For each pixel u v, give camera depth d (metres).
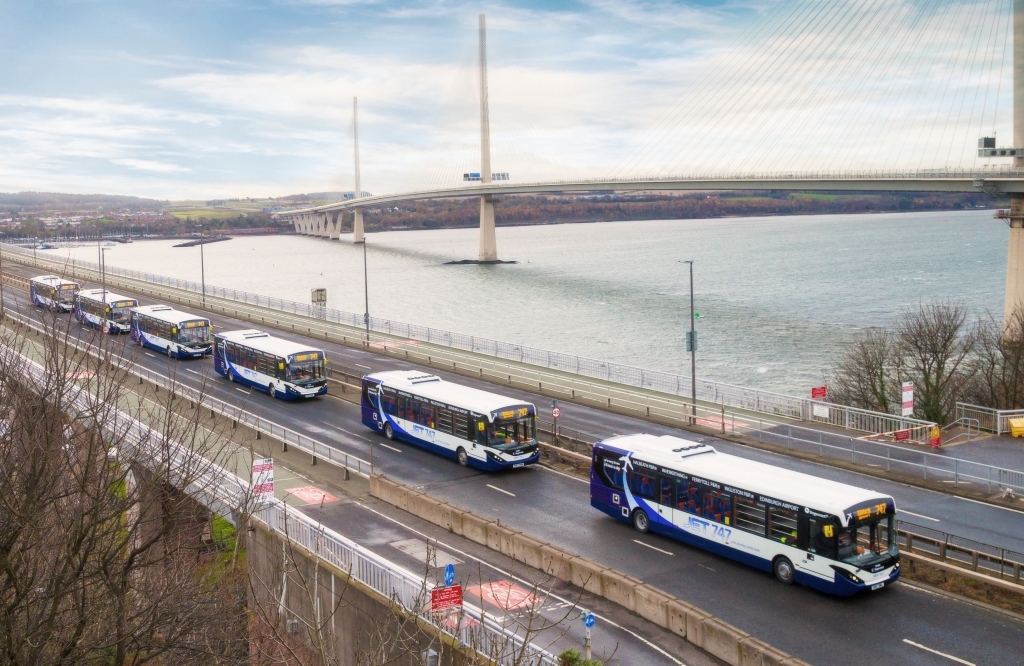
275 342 58.09
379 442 45.16
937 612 25.09
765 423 48.38
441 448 41.91
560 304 151.50
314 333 81.25
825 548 25.91
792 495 27.03
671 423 48.12
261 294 174.62
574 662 19.81
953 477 37.81
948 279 172.62
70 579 16.08
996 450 42.66
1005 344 68.25
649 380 58.97
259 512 28.02
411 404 43.81
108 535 18.31
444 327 126.31
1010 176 93.81
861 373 73.12
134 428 25.31
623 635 23.84
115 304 77.94
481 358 68.00
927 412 60.69
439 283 190.88
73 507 17.52
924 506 34.47
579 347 109.25
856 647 22.97
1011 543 30.09
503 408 39.12
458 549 30.19
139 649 17.03
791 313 134.50
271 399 55.06
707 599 26.17
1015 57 97.50
